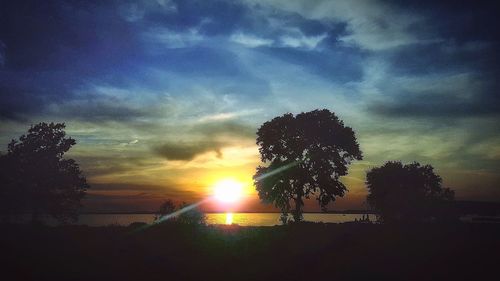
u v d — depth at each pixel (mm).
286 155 56562
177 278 19531
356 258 25141
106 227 36281
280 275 20594
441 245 30750
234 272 21078
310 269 21938
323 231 36906
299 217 55500
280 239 31750
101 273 19969
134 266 21719
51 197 44500
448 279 19766
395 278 19922
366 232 37094
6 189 43219
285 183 55344
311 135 55375
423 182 65375
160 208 39188
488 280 19641
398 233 37031
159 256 24391
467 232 39688
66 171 45719
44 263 21938
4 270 20172
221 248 27422
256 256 25281
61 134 46094
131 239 29938
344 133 55469
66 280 18547
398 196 64000
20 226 38312
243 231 35062
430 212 63562
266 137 57062
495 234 38219
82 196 45938
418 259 24906
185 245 28000
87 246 27172
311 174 55562
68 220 45281
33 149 44656
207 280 19406
